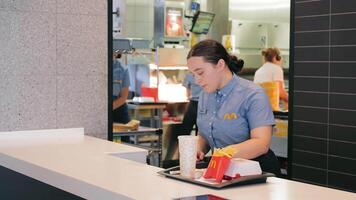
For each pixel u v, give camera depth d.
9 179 2.74
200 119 2.85
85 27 3.58
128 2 7.14
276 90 6.13
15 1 3.31
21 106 3.36
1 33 3.28
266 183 2.03
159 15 7.42
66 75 3.52
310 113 4.21
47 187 2.38
